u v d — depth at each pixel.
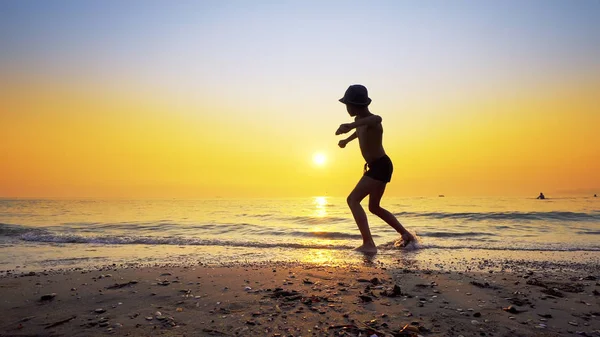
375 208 6.69
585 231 10.38
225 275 4.11
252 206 29.61
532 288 3.58
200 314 2.76
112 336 2.35
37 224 12.77
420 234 9.59
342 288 3.48
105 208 25.94
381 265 5.15
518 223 12.95
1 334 2.42
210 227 11.78
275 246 7.37
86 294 3.38
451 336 2.34
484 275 4.19
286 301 3.06
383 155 6.18
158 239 8.32
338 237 9.01
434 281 3.83
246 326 2.50
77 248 7.25
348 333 2.38
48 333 2.42
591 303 3.09
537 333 2.41
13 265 5.48
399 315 2.73
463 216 15.59
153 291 3.44
